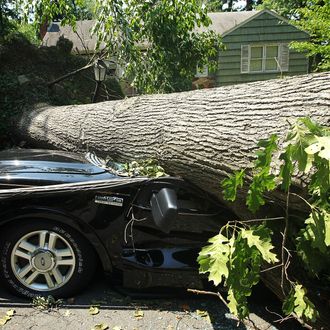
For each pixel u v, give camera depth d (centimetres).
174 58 835
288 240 248
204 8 809
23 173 289
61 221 276
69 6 802
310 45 975
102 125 444
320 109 232
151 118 371
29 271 280
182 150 316
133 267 283
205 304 284
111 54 810
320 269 219
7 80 876
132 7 754
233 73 1620
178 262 284
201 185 301
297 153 164
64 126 535
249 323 260
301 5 1788
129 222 283
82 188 272
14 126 766
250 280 193
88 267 283
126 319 263
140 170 316
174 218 250
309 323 235
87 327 251
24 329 247
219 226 290
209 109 310
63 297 282
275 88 272
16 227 277
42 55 1020
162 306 280
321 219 178
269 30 1594
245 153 257
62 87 972
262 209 252
